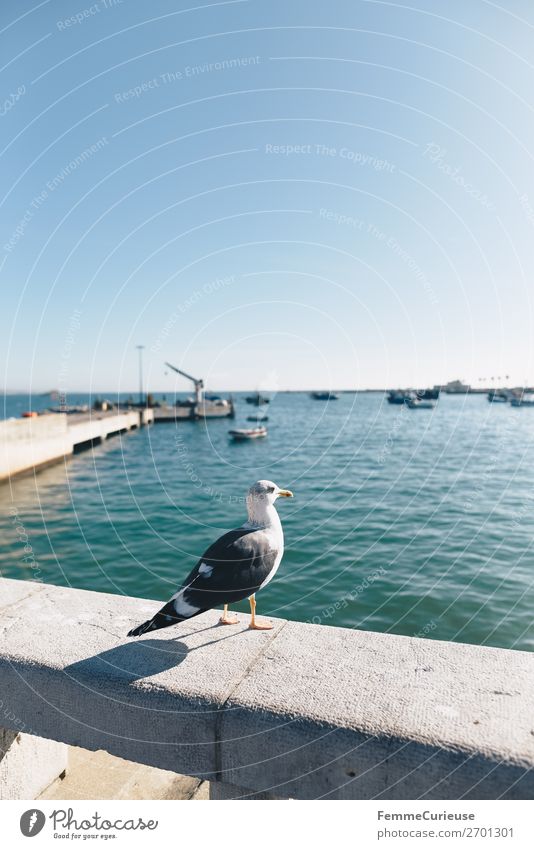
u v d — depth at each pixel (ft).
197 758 6.99
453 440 121.39
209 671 7.62
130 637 8.58
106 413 152.56
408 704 6.81
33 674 7.73
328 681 7.36
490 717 6.53
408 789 6.15
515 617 25.61
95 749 7.51
